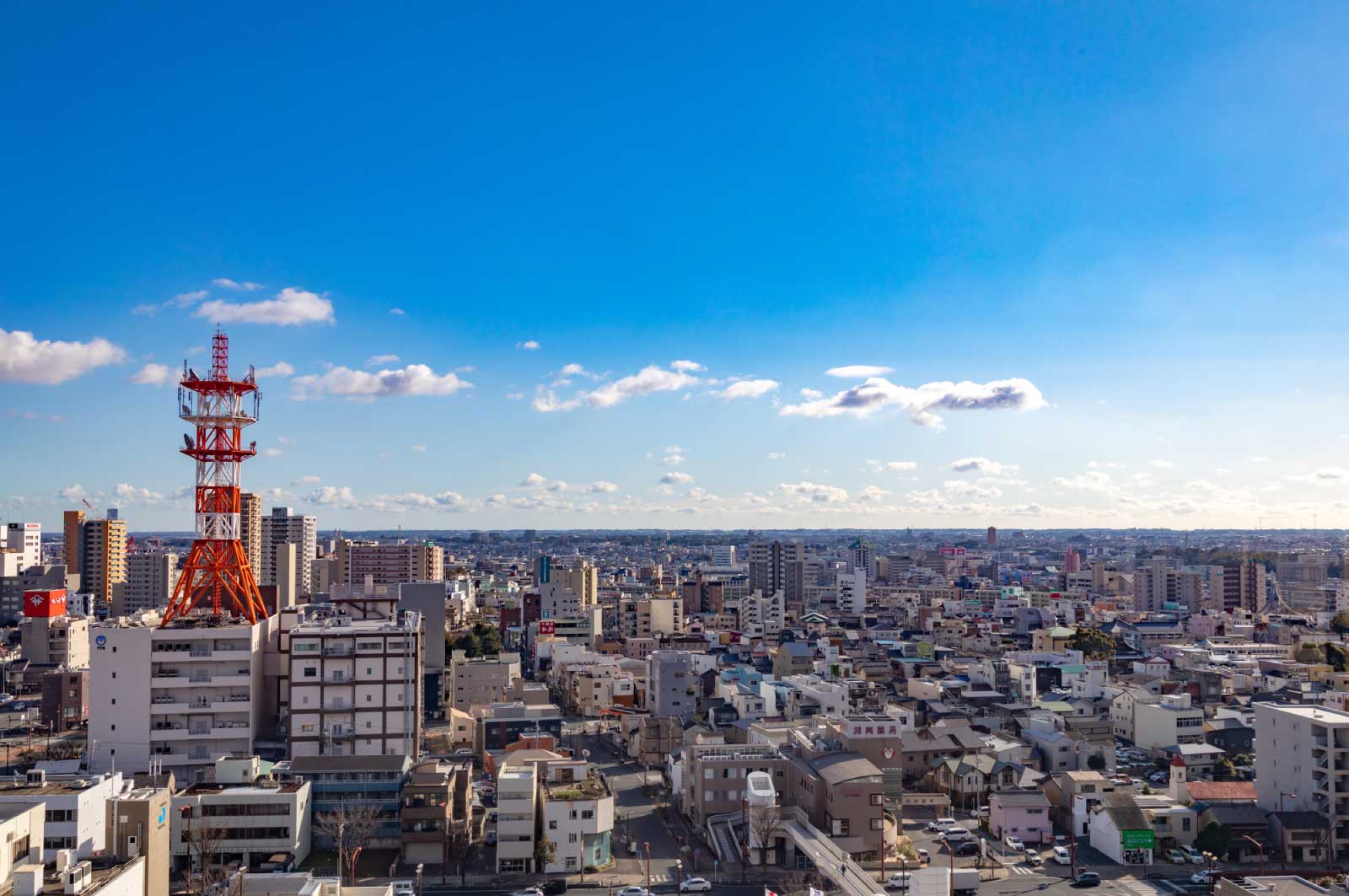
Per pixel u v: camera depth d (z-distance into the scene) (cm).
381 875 12875
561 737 19725
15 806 9750
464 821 14088
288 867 12725
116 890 8994
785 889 12500
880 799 13450
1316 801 14125
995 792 15538
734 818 14325
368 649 16812
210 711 16275
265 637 17575
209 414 18150
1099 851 14325
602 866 13438
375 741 16675
